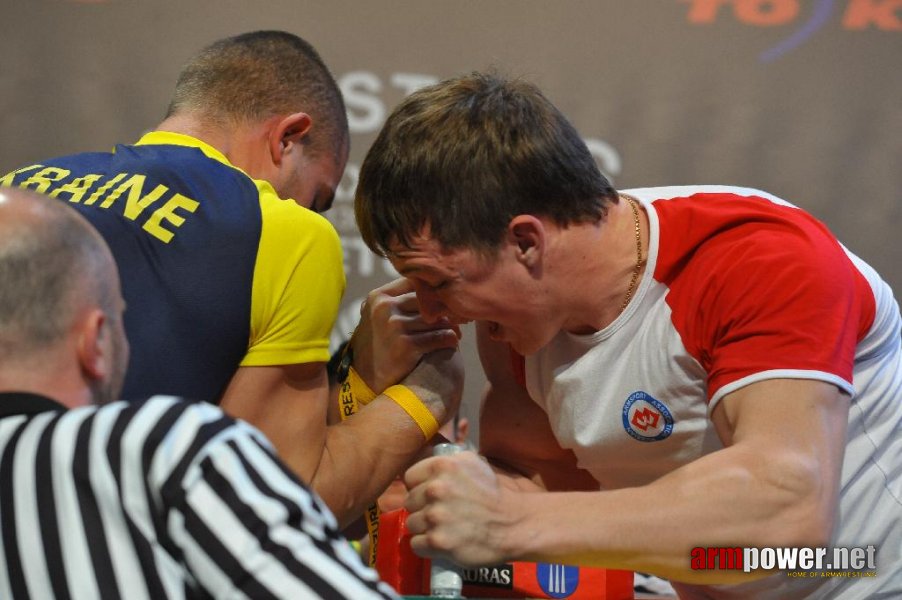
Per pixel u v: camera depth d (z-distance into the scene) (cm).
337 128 566
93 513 294
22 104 930
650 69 960
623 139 957
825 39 962
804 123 959
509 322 450
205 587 290
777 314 401
